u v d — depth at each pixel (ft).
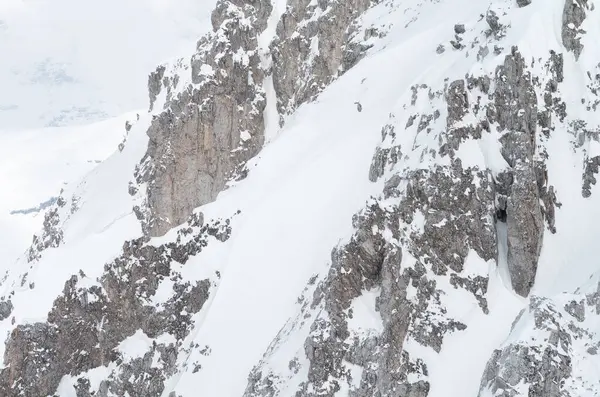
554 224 452.35
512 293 438.81
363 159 555.28
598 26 504.02
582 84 488.02
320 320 446.19
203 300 570.46
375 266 448.24
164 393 549.54
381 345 419.74
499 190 457.27
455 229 447.42
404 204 456.45
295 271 529.04
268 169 604.08
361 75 628.69
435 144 469.57
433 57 589.32
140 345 577.02
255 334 515.91
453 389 403.13
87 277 618.03
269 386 453.58
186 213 643.86
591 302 341.82
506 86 474.49
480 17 562.25
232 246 572.10
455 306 431.43
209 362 520.42
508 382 316.81
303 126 621.31
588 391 309.01
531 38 490.90
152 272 596.29
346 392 424.05
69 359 590.96
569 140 474.08
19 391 584.81
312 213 550.36
